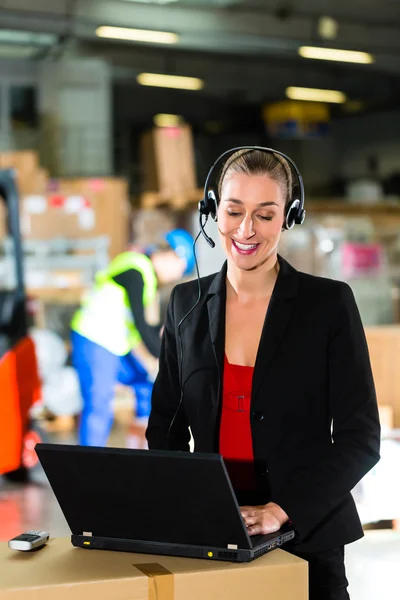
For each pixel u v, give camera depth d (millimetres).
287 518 1902
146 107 22078
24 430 6227
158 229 8586
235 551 1738
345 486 1927
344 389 1994
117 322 5887
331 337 2004
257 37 15117
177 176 13391
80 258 9664
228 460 2014
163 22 14484
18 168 10125
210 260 8570
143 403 6777
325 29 15508
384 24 15984
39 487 6203
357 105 21578
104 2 14031
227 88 20188
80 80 15664
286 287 2031
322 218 13062
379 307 9609
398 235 11797
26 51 15414
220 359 2035
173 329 2168
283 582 1724
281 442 1984
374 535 4551
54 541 1924
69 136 15648
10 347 6152
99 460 1757
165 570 1690
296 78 19984
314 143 21719
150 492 1754
